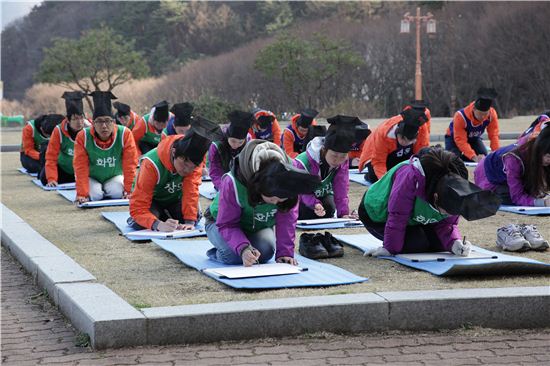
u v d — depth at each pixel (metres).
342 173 8.38
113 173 10.52
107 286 5.92
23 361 4.78
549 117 11.53
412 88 44.34
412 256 6.65
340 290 5.62
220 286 5.82
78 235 8.18
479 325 5.31
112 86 39.16
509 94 42.06
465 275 6.04
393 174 6.70
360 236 7.69
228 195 6.09
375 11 55.31
